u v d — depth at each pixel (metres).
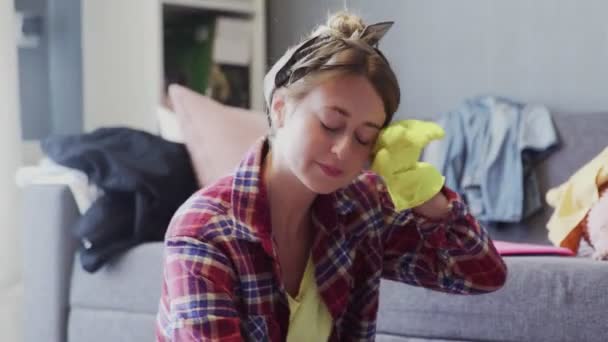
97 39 2.69
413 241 1.00
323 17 2.88
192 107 2.07
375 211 0.98
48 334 1.91
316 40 0.87
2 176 2.12
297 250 0.95
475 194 2.16
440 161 2.23
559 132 2.17
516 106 2.26
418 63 2.69
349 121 0.83
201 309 0.82
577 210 1.71
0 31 2.12
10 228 2.14
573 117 2.18
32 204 1.91
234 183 0.90
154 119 2.61
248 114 2.14
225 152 2.03
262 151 0.92
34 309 1.92
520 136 2.16
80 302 1.88
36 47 2.59
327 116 0.83
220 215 0.87
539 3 2.39
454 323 1.54
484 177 2.14
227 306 0.83
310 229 0.96
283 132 0.87
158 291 1.79
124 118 2.67
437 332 1.55
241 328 0.89
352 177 0.86
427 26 2.65
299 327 0.95
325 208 0.94
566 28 2.34
